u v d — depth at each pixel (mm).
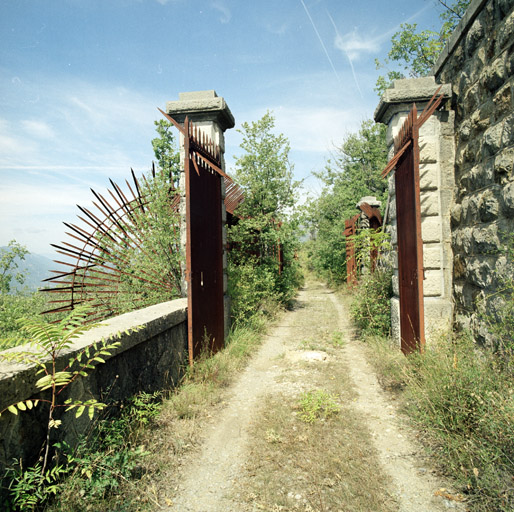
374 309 6367
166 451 2854
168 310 4098
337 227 15836
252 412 3629
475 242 4184
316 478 2516
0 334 3967
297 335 7043
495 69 3801
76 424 2436
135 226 5844
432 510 2180
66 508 1988
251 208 9609
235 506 2277
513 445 2338
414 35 13562
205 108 5516
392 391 3998
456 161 4918
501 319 3494
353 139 21391
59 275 5281
